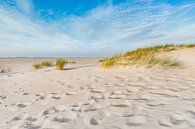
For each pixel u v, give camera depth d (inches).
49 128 81.1
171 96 113.6
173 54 391.2
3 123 90.8
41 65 522.0
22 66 633.0
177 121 77.7
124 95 124.5
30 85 200.1
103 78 203.3
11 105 121.6
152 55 288.4
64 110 103.5
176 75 185.3
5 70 483.8
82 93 139.9
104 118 87.4
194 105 94.9
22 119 94.4
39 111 105.0
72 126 81.4
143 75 198.4
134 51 427.8
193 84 142.6
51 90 161.2
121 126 77.2
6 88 195.2
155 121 79.4
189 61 288.0
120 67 271.9
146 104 102.2
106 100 116.3
